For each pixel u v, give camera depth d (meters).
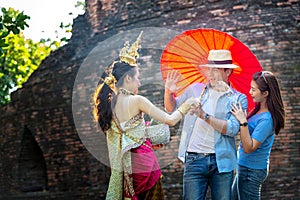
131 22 16.17
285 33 14.20
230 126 6.69
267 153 7.20
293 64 14.07
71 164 16.83
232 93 6.90
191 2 15.27
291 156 13.87
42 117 17.73
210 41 7.11
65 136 17.00
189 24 15.05
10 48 24.16
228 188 6.80
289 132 13.90
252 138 6.99
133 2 16.25
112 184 6.31
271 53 14.10
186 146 6.91
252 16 14.42
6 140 19.19
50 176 17.41
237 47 7.11
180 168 14.10
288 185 13.79
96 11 17.17
